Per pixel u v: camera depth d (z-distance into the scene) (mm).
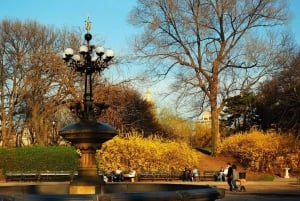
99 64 20688
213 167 47219
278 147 47344
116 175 39625
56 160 42250
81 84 46219
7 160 41406
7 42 50250
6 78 50719
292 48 49562
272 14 46688
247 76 48062
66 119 52531
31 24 50875
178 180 42812
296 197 27297
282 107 51906
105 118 47188
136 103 55906
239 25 47031
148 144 44312
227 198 26484
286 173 45781
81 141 15305
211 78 48031
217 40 47562
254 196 27938
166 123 68625
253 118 60906
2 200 8500
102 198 8523
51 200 8438
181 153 45062
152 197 9008
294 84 49438
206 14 46969
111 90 48031
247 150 48000
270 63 48094
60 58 46188
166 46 47531
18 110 52312
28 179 40000
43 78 48094
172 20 47188
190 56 47750
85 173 15367
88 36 20047
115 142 43531
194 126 70562
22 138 58125
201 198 9961
